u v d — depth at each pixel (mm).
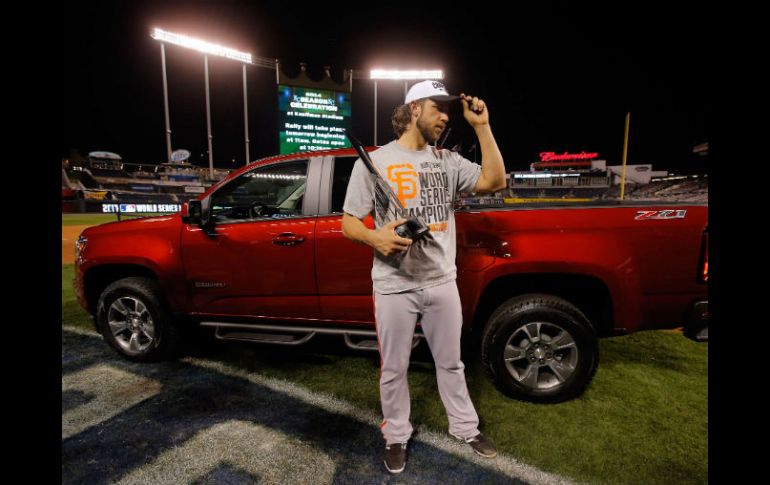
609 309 2225
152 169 49812
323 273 2484
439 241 1682
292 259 2525
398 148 1681
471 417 1896
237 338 2707
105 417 2221
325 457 1884
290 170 2727
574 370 2178
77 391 2512
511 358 2230
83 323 3828
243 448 1954
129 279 2934
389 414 1818
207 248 2695
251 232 2607
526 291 2402
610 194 52750
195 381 2645
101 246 2930
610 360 2844
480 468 1783
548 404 2252
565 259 2127
